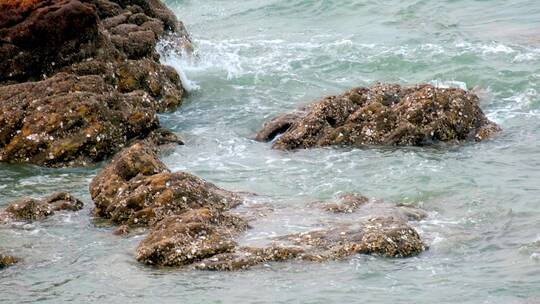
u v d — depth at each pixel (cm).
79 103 8688
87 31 9819
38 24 9556
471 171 7569
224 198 6906
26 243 6341
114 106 8931
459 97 8650
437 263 5728
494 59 10881
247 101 10344
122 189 6850
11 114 8662
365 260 5744
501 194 6981
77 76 9294
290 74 11200
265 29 13912
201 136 9106
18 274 5819
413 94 8700
